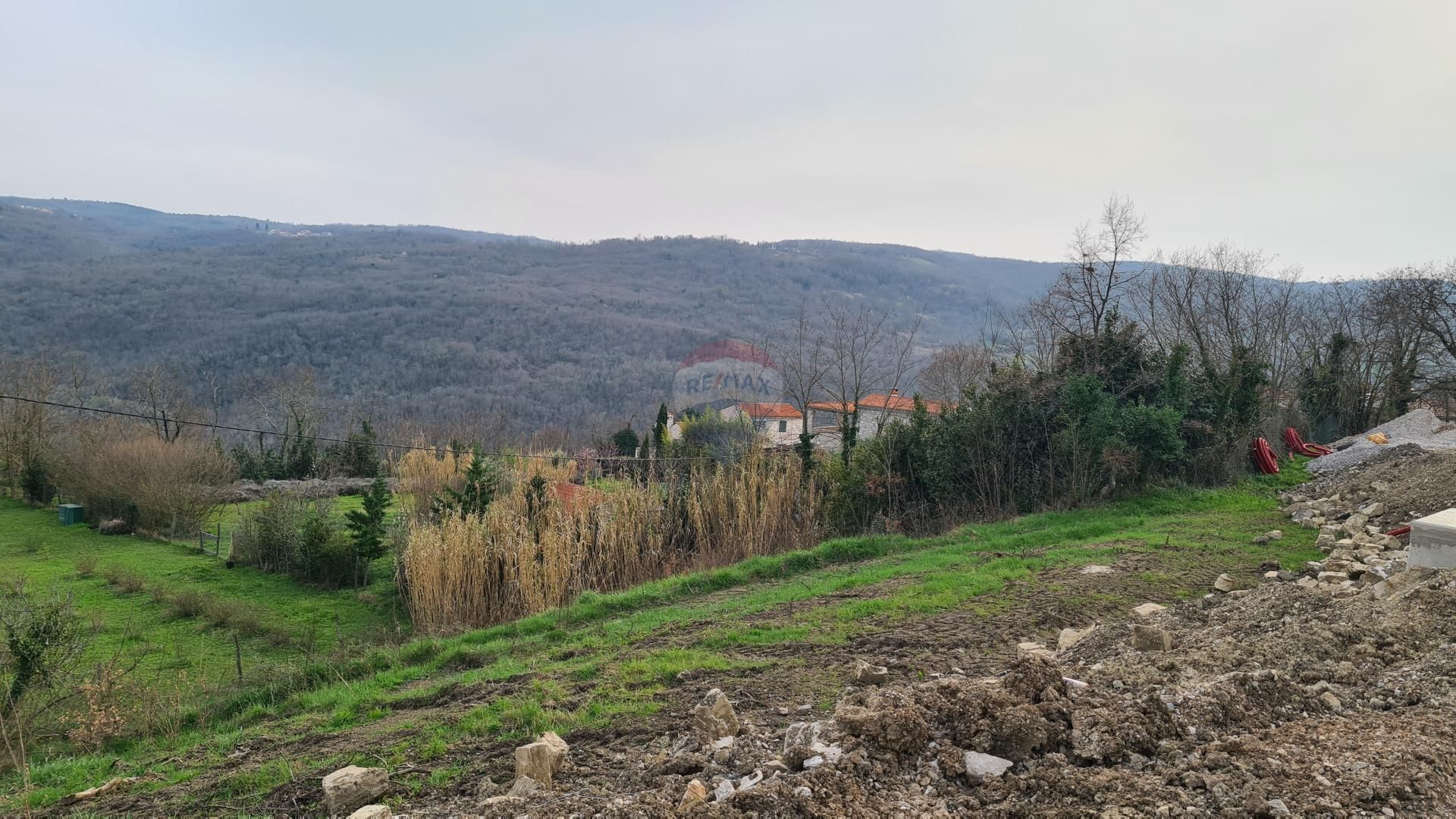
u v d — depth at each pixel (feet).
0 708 35.06
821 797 16.56
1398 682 21.40
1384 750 16.72
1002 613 39.24
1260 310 130.93
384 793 23.22
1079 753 17.83
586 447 171.22
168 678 47.01
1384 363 123.95
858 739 18.89
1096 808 15.60
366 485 128.36
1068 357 83.41
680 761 20.97
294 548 76.13
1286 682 20.81
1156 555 49.29
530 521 67.46
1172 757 17.37
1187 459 72.90
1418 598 27.45
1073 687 21.39
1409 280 122.83
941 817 16.14
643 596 52.60
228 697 41.11
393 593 70.03
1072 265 94.38
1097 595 41.01
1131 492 71.31
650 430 172.14
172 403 171.83
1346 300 141.90
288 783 25.17
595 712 28.45
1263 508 64.69
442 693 34.50
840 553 60.49
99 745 35.88
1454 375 123.44
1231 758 16.83
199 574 75.87
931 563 52.34
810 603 44.75
